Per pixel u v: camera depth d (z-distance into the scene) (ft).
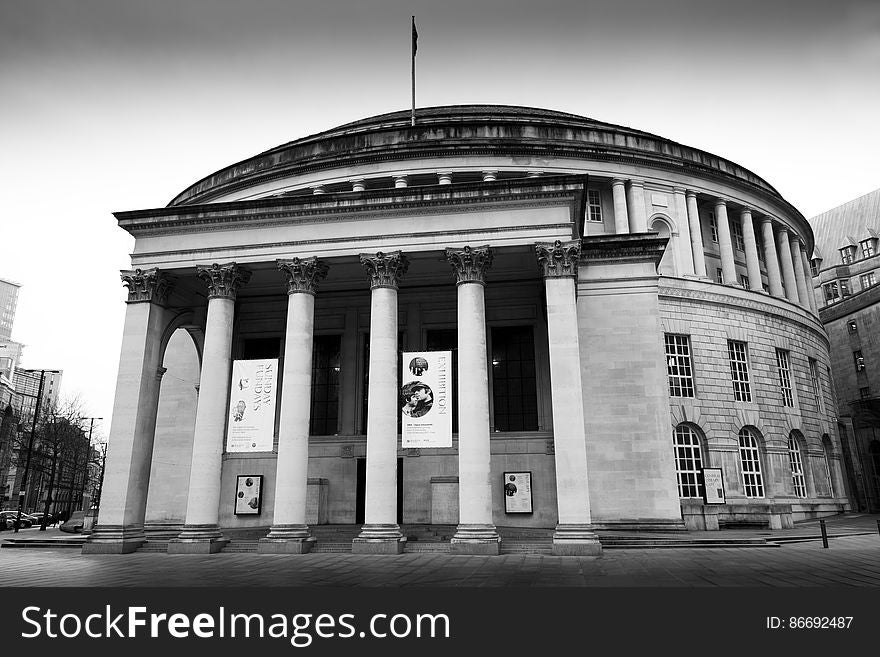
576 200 93.30
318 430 118.32
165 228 98.89
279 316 122.72
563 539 77.00
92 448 316.60
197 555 82.84
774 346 163.22
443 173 145.48
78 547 99.71
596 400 108.47
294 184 152.76
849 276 294.05
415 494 108.78
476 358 85.25
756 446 152.05
